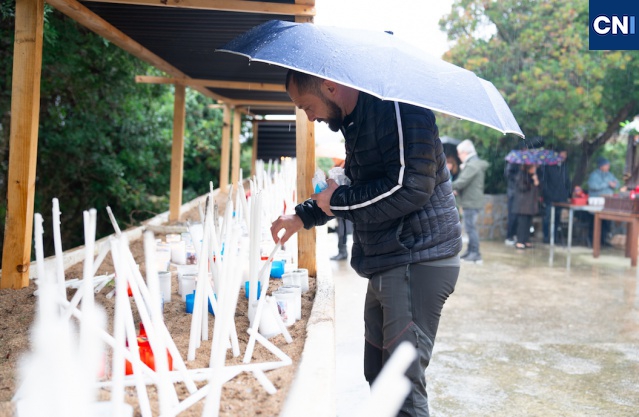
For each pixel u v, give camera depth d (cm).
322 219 267
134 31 407
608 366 446
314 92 238
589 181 1135
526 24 1184
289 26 247
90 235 142
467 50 1236
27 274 312
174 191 630
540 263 895
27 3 301
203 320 231
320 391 169
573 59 1138
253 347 216
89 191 943
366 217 231
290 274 305
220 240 262
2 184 687
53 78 720
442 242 238
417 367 238
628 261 920
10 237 308
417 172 219
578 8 1153
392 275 241
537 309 614
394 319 241
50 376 120
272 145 1182
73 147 834
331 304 277
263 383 178
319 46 227
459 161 1163
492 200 1174
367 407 91
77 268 368
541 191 1007
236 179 953
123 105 902
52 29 594
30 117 304
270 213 422
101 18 372
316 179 363
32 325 250
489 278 774
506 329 541
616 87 1164
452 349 484
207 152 1443
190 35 416
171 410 152
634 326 552
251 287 252
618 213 901
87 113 852
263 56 230
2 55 624
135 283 168
